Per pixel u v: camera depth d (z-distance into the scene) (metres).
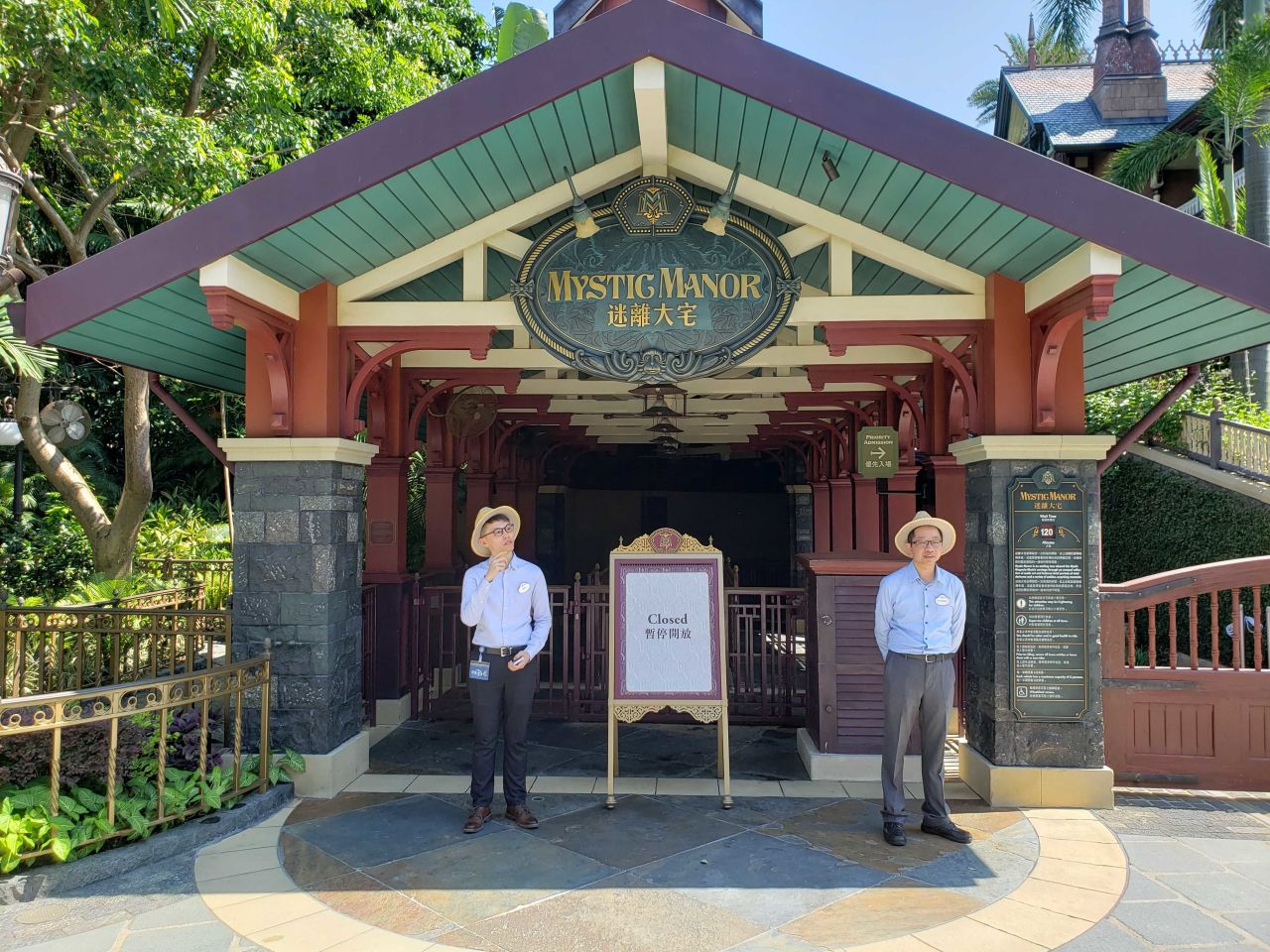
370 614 7.25
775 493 18.69
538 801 5.21
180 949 3.41
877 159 4.59
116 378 15.37
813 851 4.41
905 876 4.10
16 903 3.79
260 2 10.00
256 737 5.35
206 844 4.50
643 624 5.28
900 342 5.49
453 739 6.78
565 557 15.30
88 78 8.17
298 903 3.81
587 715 7.25
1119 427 12.69
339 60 11.62
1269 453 10.72
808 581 6.17
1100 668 5.24
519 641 4.80
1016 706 5.11
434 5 16.12
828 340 5.51
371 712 7.20
